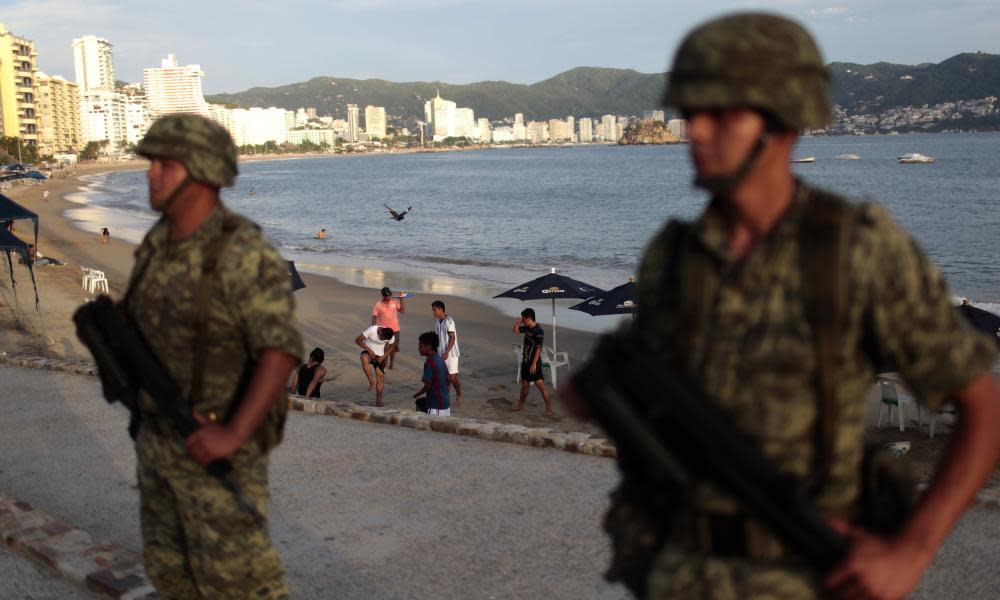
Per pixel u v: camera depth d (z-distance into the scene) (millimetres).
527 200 90438
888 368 1481
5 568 4340
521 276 34250
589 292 16109
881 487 1512
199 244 2418
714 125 1410
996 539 4254
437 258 42125
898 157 180500
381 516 4961
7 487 5789
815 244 1389
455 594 3959
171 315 2438
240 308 2400
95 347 2547
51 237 49438
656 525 1609
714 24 1420
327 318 23328
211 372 2461
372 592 4012
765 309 1423
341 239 54156
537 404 14258
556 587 3984
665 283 1570
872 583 1354
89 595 4035
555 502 5074
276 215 75938
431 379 10461
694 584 1513
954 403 1420
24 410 7965
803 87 1374
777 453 1449
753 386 1443
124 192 109875
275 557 2660
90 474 6012
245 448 2551
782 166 1423
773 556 1469
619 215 70438
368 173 179250
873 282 1377
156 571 2775
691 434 1435
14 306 22781
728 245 1469
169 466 2541
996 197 77938
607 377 1493
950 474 1379
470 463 5918
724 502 1479
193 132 2357
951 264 39031
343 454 6234
